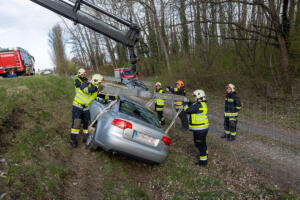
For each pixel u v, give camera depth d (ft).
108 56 119.34
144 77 90.38
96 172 10.96
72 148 12.97
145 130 11.31
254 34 38.40
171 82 53.21
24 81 23.40
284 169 12.98
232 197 10.44
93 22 18.13
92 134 12.45
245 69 40.47
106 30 18.52
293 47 30.42
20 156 9.09
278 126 21.49
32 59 65.36
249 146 17.01
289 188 10.85
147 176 12.13
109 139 10.98
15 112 13.62
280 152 15.51
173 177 12.14
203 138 13.42
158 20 51.29
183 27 47.01
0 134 10.26
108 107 12.79
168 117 28.43
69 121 17.52
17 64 42.42
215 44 48.44
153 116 14.16
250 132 20.26
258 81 34.99
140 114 13.20
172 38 63.57
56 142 12.67
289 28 31.35
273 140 17.90
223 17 36.76
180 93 21.75
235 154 15.49
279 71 33.47
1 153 8.93
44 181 8.36
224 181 11.96
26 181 7.79
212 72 44.62
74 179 9.73
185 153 15.93
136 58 19.99
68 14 17.51
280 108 26.48
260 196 10.38
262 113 26.32
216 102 33.91
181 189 11.09
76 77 13.58
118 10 40.16
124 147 10.90
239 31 37.88
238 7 38.81
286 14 31.35
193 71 48.19
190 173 12.71
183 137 19.79
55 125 15.11
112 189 9.86
